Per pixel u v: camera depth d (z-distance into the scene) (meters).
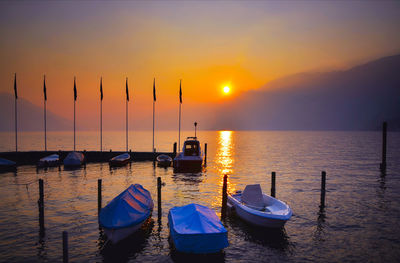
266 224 15.41
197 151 36.72
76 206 20.53
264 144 114.62
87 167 41.44
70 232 15.61
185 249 12.08
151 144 114.00
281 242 14.48
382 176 34.53
